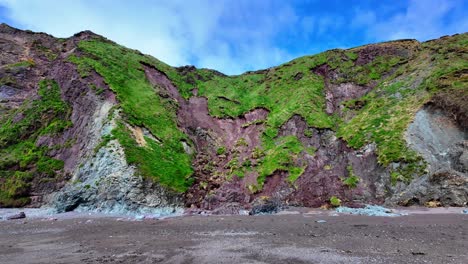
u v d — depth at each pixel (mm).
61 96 57188
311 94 61906
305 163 44625
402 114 47094
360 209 33625
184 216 34094
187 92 70000
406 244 17984
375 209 33406
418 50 65625
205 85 74188
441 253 15820
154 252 17734
